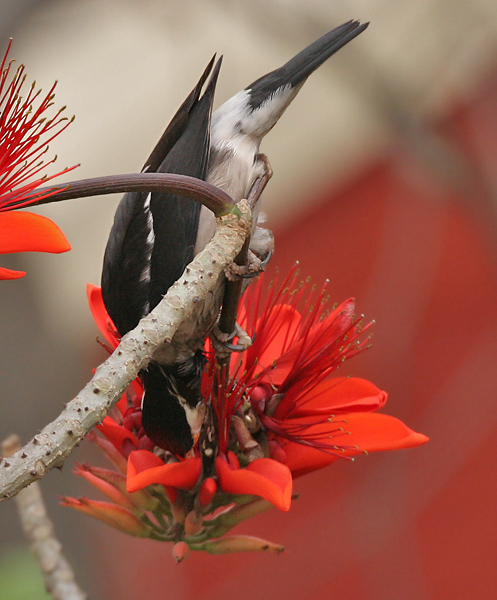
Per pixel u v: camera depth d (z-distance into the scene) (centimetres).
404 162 817
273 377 592
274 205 1512
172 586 1234
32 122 480
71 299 1234
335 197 1488
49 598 495
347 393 587
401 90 834
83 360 1199
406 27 1184
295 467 553
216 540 542
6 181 467
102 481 548
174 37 1183
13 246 439
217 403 542
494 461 1368
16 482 379
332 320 598
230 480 508
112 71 1310
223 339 542
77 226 1305
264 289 1508
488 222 782
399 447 526
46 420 1030
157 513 552
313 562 1241
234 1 935
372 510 1045
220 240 427
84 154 1341
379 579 1049
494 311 1393
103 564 1055
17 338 1062
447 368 1372
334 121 1432
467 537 1403
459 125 1154
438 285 1391
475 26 1179
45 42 1273
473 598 1342
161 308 416
